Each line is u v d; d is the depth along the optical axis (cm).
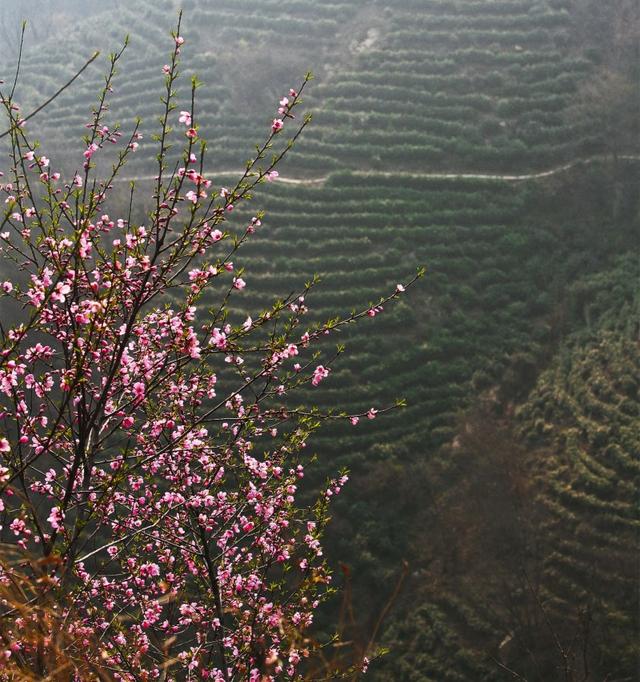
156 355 814
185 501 864
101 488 715
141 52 7994
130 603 930
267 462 970
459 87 6888
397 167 6328
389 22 7625
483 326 5169
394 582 3944
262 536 965
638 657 3300
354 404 4731
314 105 6906
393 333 5166
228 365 4309
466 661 3584
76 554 693
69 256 700
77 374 646
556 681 3338
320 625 3731
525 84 6788
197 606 959
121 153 807
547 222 5800
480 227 5766
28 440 725
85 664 539
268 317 825
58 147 6838
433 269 5506
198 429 891
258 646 808
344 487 4331
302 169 6325
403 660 3662
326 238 5694
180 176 745
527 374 4872
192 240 747
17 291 761
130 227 767
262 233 5728
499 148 6328
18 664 505
